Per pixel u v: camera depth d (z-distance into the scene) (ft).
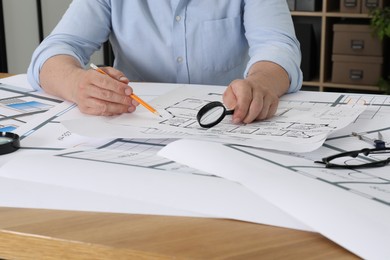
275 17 4.67
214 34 4.99
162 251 1.85
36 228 2.04
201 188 2.23
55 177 2.42
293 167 2.37
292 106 3.69
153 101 3.87
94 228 2.02
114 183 2.32
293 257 1.80
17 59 11.50
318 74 11.80
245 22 4.88
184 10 4.93
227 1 4.97
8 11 11.17
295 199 2.02
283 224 2.00
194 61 5.03
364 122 3.34
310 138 2.89
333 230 1.86
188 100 3.87
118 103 3.49
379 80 10.78
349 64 10.96
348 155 2.59
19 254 2.03
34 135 3.21
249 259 1.79
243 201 2.13
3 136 3.05
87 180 2.37
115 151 2.78
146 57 5.06
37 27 11.51
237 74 5.26
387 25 10.25
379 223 1.86
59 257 1.98
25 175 2.46
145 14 4.99
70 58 4.29
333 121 3.23
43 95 4.22
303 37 11.18
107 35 5.14
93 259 1.93
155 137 2.96
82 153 2.71
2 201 2.26
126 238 1.94
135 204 2.18
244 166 2.32
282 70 4.05
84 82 3.61
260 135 2.97
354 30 10.75
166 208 2.14
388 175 2.38
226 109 3.37
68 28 4.80
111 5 5.00
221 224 2.03
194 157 2.46
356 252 1.78
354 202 1.98
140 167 2.46
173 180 2.30
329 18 11.25
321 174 2.30
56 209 2.18
